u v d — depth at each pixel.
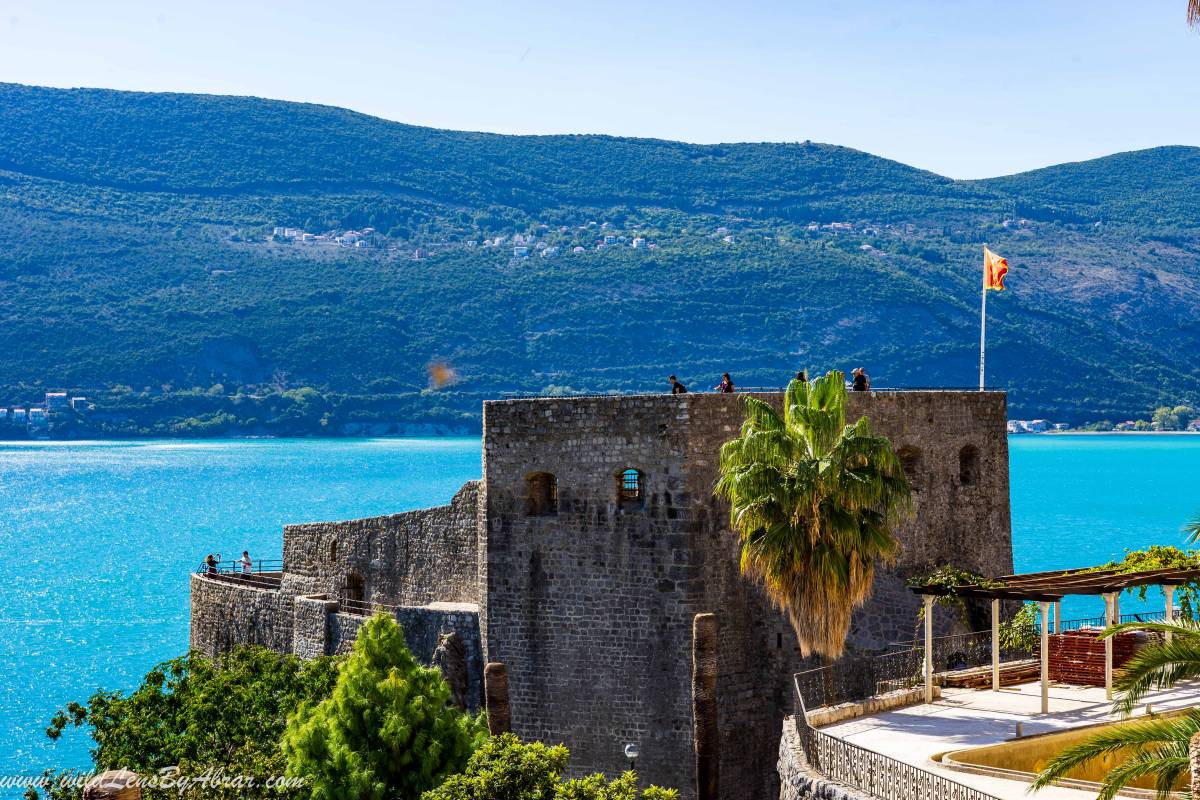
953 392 52.53
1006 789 30.97
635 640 47.47
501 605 49.81
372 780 37.81
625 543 47.62
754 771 47.19
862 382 51.47
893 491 41.19
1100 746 25.36
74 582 121.75
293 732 39.62
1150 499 188.25
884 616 47.88
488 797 34.62
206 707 44.66
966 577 43.06
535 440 49.22
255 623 66.06
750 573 47.41
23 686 78.44
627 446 47.53
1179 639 28.06
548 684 48.97
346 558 62.97
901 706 40.03
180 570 129.00
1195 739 22.70
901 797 29.97
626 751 41.59
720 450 44.19
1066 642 42.69
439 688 40.25
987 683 42.91
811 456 41.41
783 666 47.25
